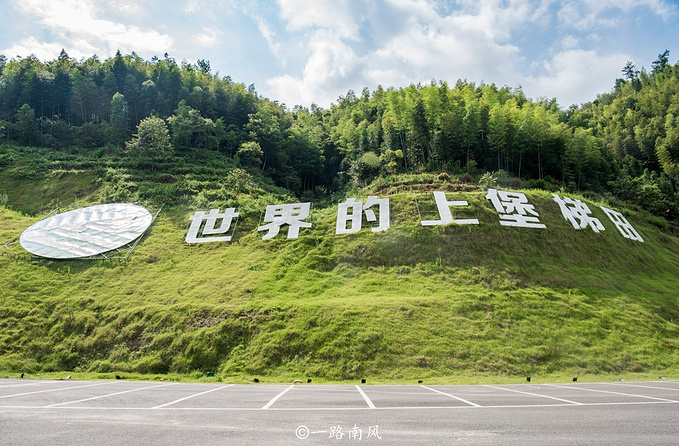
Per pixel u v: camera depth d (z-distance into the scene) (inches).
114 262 1569.9
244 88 4409.5
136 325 1198.3
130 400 595.5
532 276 1448.1
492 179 2198.6
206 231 1784.0
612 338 1154.0
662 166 3164.4
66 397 621.9
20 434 382.3
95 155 2785.4
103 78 3659.0
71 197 2194.9
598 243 1737.2
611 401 582.2
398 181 2415.1
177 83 3737.7
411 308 1218.0
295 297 1333.7
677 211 2657.5
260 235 1753.2
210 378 976.3
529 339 1125.1
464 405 549.3
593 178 2923.2
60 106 3506.4
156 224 1868.8
